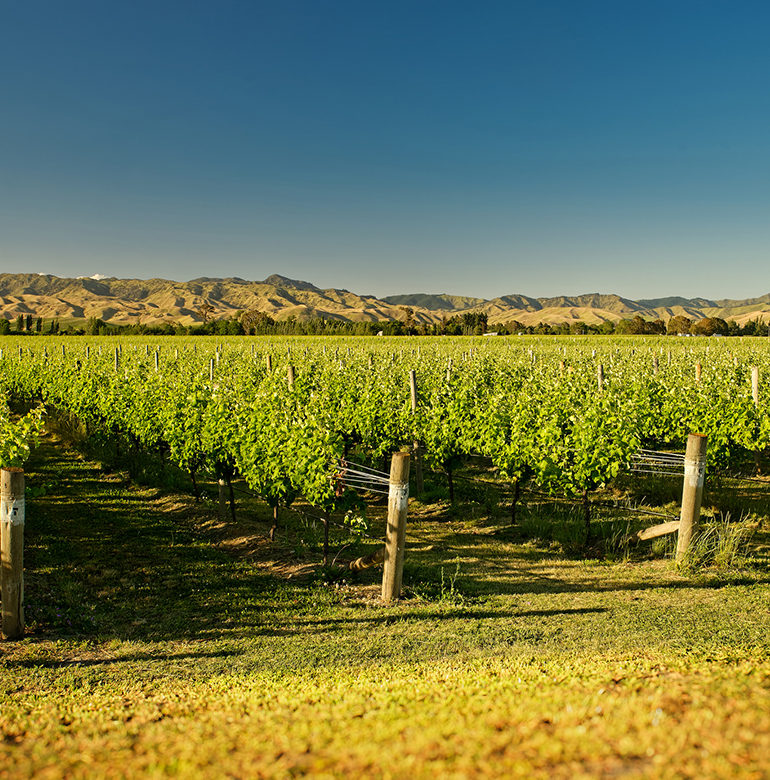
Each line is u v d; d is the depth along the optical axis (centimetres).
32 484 1157
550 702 257
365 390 1381
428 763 196
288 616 589
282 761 213
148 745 250
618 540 820
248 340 6341
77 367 1916
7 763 241
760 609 557
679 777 179
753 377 1162
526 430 959
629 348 3856
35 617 581
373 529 952
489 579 691
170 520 972
